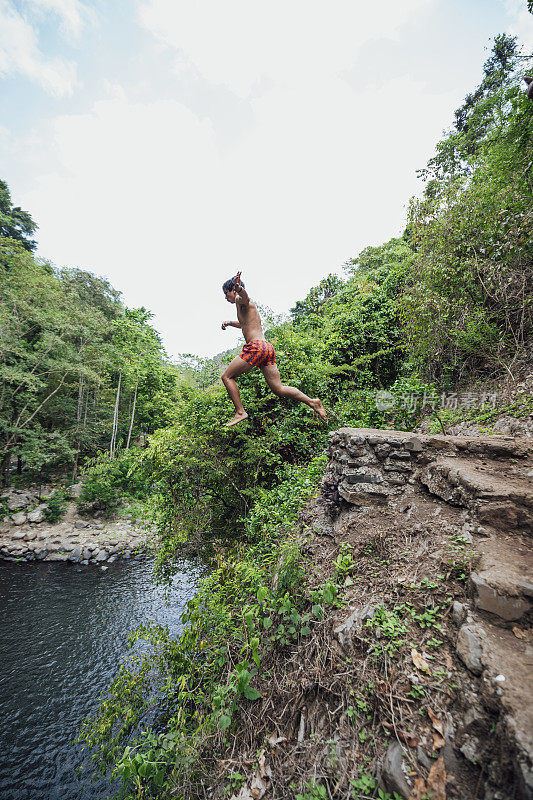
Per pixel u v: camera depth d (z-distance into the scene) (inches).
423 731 64.9
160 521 291.4
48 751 211.5
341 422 268.7
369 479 136.5
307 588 113.3
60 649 305.3
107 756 138.6
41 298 695.7
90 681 270.2
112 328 850.1
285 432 270.8
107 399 967.6
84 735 144.4
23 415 699.4
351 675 82.0
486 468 117.4
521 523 91.0
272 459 259.8
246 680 94.3
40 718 236.4
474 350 244.1
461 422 215.5
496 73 350.3
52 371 690.8
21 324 657.0
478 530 96.3
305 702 88.7
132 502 650.8
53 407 750.5
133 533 558.9
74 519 595.8
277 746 85.6
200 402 283.7
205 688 123.3
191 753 98.1
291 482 214.8
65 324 700.0
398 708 70.4
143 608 368.8
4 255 653.3
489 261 233.8
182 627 329.7
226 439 281.4
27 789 189.2
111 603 378.6
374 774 65.5
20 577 437.7
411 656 76.9
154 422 990.4
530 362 210.1
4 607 370.3
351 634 89.3
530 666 60.6
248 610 115.0
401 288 400.8
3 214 948.0
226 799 83.7
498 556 83.5
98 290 987.3
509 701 54.8
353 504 137.2
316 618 103.0
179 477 281.9
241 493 265.0
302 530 158.4
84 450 848.9
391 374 403.5
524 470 111.0
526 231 214.2
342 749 72.7
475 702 61.9
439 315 263.7
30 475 725.9
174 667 148.0
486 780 53.2
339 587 106.9
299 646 101.0
